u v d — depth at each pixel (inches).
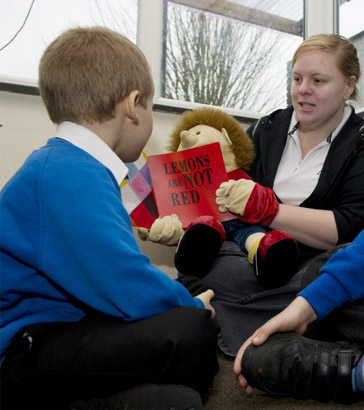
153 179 41.9
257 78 68.7
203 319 22.5
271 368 24.5
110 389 22.0
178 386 21.0
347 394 24.5
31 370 21.7
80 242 21.8
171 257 56.0
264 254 33.4
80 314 25.0
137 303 22.2
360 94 62.6
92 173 23.5
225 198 38.9
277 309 34.4
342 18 69.0
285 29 70.7
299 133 44.6
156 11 58.0
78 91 26.9
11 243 22.4
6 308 24.1
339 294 26.2
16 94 47.9
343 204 39.4
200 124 44.4
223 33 66.0
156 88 58.2
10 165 47.8
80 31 29.0
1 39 50.3
